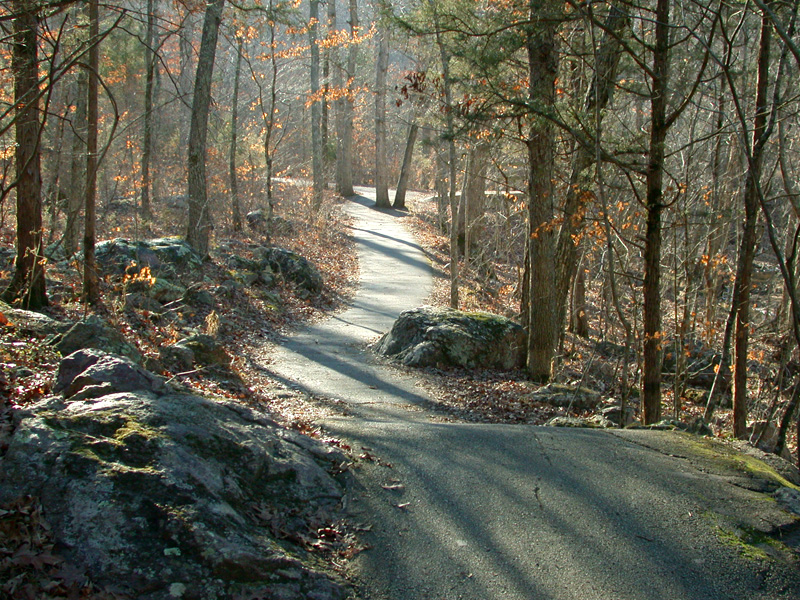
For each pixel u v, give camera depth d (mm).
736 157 16531
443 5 11180
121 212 26234
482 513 5281
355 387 11820
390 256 29203
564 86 15016
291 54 24359
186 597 3777
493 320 14867
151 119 25734
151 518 4086
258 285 19500
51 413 4691
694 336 18781
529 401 11859
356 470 5754
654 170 10414
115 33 25906
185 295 15234
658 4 10172
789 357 16359
